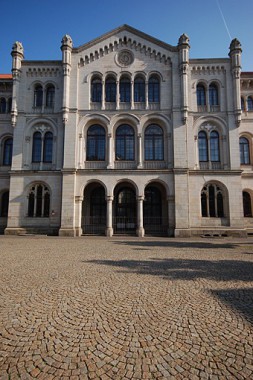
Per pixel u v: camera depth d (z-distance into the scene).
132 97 26.45
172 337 4.11
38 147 26.67
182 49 26.16
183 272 8.51
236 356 3.58
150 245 16.58
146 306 5.45
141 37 27.12
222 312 5.12
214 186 25.16
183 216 23.94
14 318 4.81
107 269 8.95
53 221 24.89
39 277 7.82
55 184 25.39
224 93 26.38
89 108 26.25
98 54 27.09
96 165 25.88
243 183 26.81
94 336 4.14
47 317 4.87
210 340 4.02
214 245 16.78
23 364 3.39
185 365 3.38
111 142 25.89
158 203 27.38
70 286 6.87
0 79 28.52
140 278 7.72
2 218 27.33
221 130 25.95
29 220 25.16
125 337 4.11
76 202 24.73
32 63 27.25
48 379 3.09
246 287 6.80
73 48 27.02
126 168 25.81
